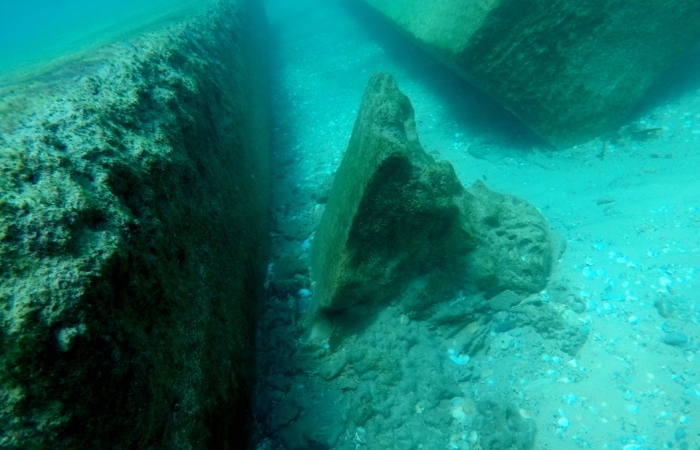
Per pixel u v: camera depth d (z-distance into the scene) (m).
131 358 1.50
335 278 3.20
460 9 5.22
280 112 9.55
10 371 1.13
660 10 4.54
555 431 2.71
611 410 2.67
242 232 3.71
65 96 2.23
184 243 2.25
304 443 2.91
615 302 3.25
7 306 1.20
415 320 3.52
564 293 3.43
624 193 4.24
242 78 6.54
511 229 3.66
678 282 3.19
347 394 3.21
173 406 1.73
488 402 2.93
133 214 1.83
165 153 2.36
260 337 3.60
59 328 1.26
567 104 5.08
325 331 3.56
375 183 2.75
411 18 7.07
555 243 3.87
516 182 5.10
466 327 3.53
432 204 2.87
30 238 1.34
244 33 9.20
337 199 3.96
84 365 1.29
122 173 1.88
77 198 1.54
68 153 1.75
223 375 2.36
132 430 1.43
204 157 3.15
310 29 16.80
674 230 3.59
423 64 9.53
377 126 2.97
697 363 2.69
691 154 4.34
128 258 1.62
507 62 4.85
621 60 4.84
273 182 6.62
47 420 1.16
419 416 3.02
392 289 3.39
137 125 2.35
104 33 7.66
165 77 3.19
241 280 3.30
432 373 3.22
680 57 4.91
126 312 1.54
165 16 7.18
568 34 4.64
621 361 2.90
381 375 3.21
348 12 17.06
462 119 6.85
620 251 3.62
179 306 1.98
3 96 2.33
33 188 1.50
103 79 2.62
